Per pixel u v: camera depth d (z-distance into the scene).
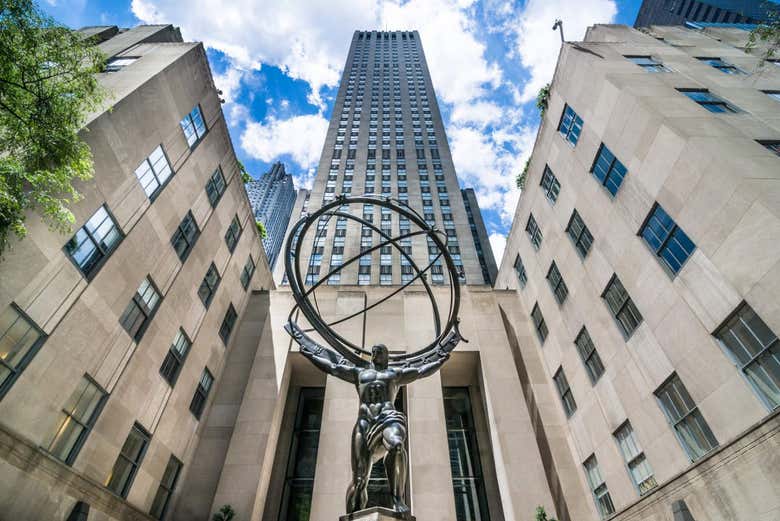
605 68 17.12
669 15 60.75
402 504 5.96
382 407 7.13
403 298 24.08
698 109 13.79
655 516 12.80
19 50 7.95
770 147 12.38
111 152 13.30
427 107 70.12
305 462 20.50
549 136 20.89
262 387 20.20
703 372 11.46
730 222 10.75
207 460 18.09
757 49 20.91
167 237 16.39
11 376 9.69
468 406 22.69
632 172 14.55
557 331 20.02
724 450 10.34
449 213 50.94
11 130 8.28
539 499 16.66
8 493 9.26
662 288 13.05
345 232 48.69
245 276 24.14
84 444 11.70
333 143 61.88
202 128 19.58
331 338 8.52
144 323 14.93
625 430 15.02
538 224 22.06
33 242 10.27
